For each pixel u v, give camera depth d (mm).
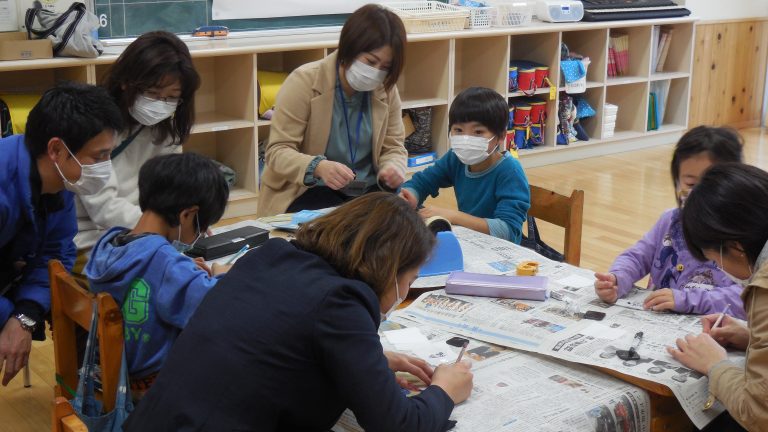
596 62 6078
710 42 6770
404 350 1701
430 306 1931
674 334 1758
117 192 2512
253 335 1338
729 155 2027
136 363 1741
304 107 2922
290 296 1347
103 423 1658
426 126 5449
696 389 1550
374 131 2998
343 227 1393
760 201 1489
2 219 1938
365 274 1364
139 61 2342
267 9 4992
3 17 4078
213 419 1324
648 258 2158
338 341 1312
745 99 7191
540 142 5910
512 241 2656
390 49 2746
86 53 3939
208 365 1351
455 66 5859
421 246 1399
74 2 4199
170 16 4641
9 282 2158
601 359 1630
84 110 1913
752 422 1458
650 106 6477
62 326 1926
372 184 3084
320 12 5211
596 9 5961
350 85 2875
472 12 5434
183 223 1773
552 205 2723
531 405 1479
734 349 1722
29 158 1949
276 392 1329
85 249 2473
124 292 1726
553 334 1754
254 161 4691
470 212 2832
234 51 4371
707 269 2053
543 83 5773
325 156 2998
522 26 5625
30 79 4234
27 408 2643
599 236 4383
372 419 1317
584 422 1434
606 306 1922
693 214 1559
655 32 6266
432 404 1398
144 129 2559
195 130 4406
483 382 1564
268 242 1453
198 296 1661
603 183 5426
